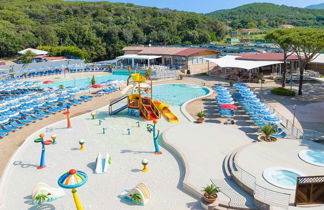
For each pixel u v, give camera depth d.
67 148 22.89
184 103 36.09
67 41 100.94
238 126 26.92
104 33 107.12
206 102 36.50
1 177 18.41
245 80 49.78
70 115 32.00
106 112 33.12
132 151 22.22
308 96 37.81
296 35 35.97
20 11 133.88
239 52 72.69
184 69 58.38
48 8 151.62
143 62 68.50
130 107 31.72
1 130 26.44
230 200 15.10
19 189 17.05
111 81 48.16
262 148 21.02
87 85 49.84
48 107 34.62
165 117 28.56
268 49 72.56
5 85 45.22
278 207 14.01
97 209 15.00
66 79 55.31
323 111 30.69
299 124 26.64
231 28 183.62
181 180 17.81
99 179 18.03
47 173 18.94
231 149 21.61
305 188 14.13
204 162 19.56
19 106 33.88
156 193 16.42
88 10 142.75
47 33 99.56
